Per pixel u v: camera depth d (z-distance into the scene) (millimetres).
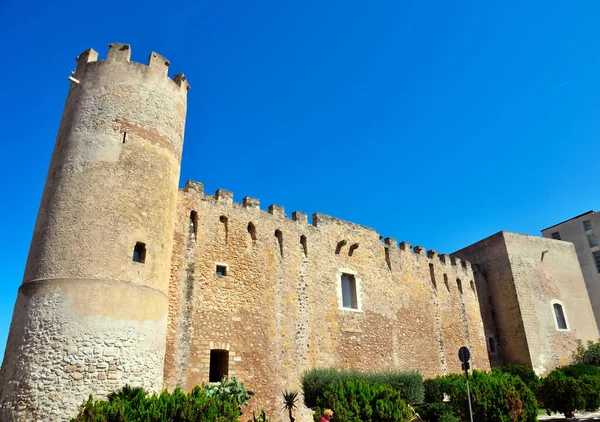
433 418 19391
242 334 20609
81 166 15359
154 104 17594
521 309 35125
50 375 12508
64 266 13852
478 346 33531
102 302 13719
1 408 12547
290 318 22922
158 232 16062
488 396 16953
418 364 28391
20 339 13141
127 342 13750
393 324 28062
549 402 22062
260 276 22484
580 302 38906
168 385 17406
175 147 18062
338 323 25047
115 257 14508
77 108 16578
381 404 14688
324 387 18172
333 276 26062
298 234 25328
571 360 35562
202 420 11625
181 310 18906
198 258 20359
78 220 14500
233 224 22359
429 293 31766
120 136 16219
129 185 15703
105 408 11039
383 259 29578
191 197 21172
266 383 20609
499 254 37500
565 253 40375
